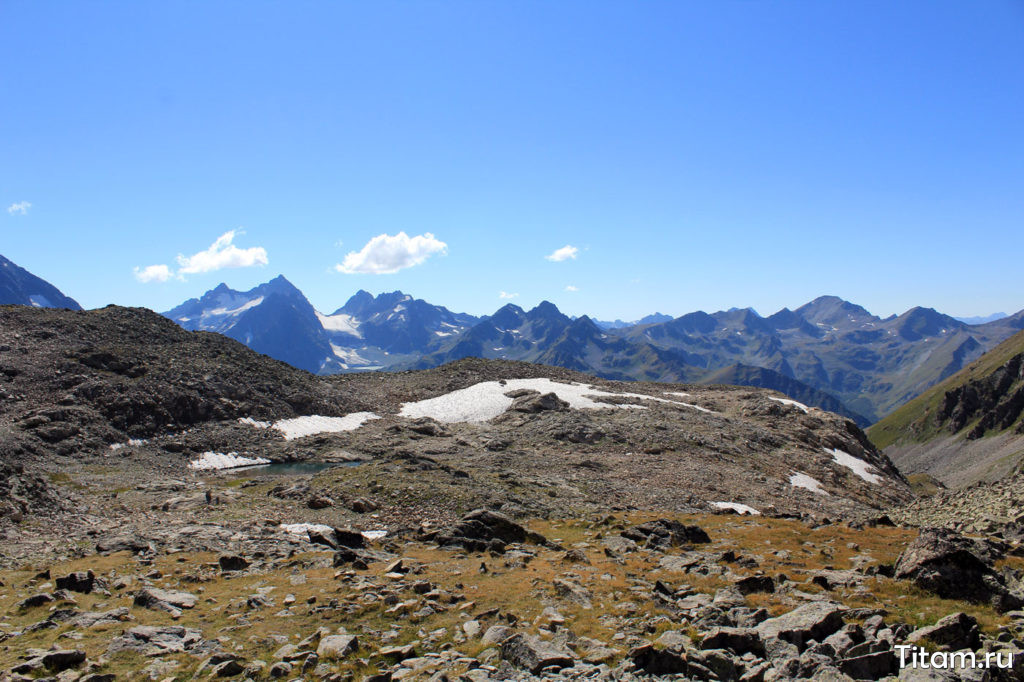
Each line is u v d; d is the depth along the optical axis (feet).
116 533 128.36
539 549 120.57
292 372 383.86
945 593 73.56
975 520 145.89
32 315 328.29
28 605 79.77
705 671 53.06
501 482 209.26
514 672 55.11
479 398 388.37
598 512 180.14
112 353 310.86
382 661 61.16
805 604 67.46
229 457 266.16
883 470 347.56
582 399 386.52
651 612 71.87
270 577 96.94
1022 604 69.51
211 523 143.02
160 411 279.49
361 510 167.02
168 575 98.22
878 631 60.49
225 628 72.54
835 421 383.86
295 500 179.22
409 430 319.27
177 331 372.17
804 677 50.90
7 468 155.33
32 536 125.80
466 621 71.97
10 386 264.52
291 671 58.85
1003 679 49.93
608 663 57.36
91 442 244.42
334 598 82.33
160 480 216.54
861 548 113.60
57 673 58.65
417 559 110.22
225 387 321.93
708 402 416.46
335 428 327.47
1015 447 650.43
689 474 259.39
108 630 71.00
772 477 277.03
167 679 57.36
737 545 119.65
